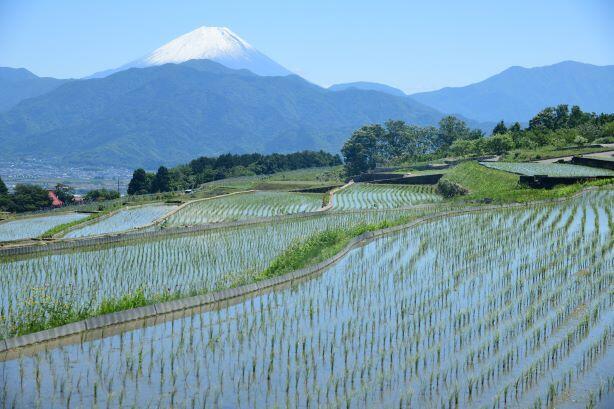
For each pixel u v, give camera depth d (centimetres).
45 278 4062
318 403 2192
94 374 2438
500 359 2534
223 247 5103
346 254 4634
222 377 2400
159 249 5044
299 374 2419
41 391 2291
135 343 2767
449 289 3512
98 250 5044
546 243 4475
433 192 10012
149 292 3522
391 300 3362
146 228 6769
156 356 2609
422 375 2405
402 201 8750
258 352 2639
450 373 2417
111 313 3027
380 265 4212
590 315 2973
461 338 2727
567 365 2478
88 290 3716
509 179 7956
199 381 2367
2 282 3966
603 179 7338
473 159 12538
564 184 7306
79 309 3144
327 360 2547
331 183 13150
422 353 2602
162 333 2894
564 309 3061
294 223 6494
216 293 3419
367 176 12925
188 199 10938
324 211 7375
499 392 2273
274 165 19088
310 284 3750
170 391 2292
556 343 2680
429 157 17238
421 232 5366
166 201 10612
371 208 7612
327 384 2325
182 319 3078
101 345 2742
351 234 5272
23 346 2719
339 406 2172
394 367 2470
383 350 2619
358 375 2408
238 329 2920
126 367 2492
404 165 15738
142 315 3116
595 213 5522
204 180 16900
